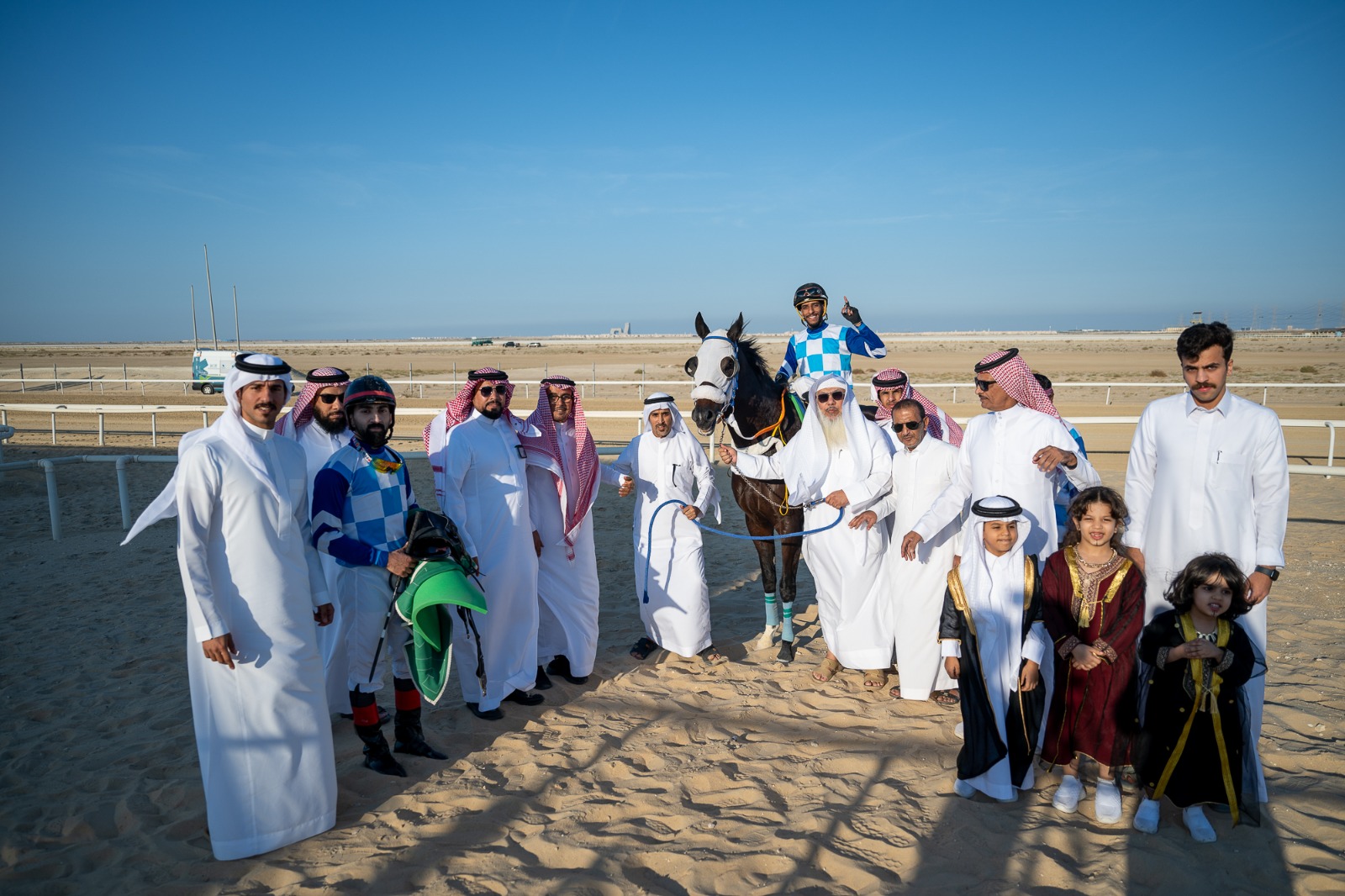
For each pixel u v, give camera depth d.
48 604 7.14
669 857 3.38
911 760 4.24
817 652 6.02
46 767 4.29
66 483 13.19
